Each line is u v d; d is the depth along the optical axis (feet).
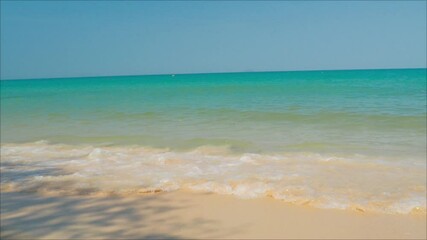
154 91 145.28
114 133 53.36
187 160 37.58
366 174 32.07
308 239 21.27
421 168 33.40
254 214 24.57
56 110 82.89
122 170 34.37
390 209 24.95
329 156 38.06
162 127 57.21
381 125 53.72
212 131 52.80
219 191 28.63
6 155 41.42
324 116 62.59
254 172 32.99
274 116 64.34
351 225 22.86
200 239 21.24
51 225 23.03
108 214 24.71
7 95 141.49
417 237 21.27
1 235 21.59
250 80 260.83
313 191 28.25
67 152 42.52
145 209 25.53
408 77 234.38
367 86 141.59
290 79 256.73
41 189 29.60
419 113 62.64
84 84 255.09
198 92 131.64
